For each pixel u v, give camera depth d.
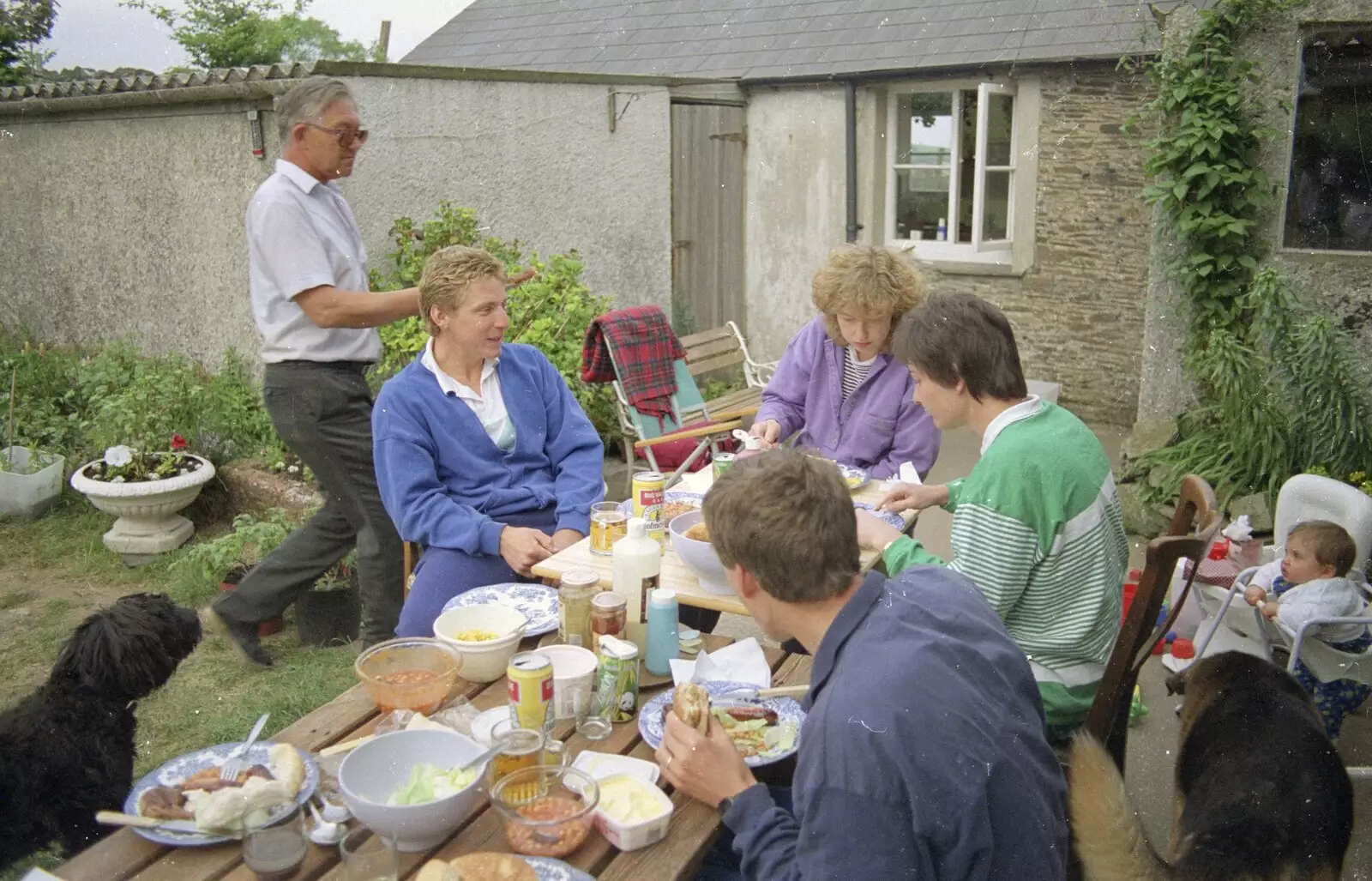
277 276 3.71
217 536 5.37
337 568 4.43
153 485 5.05
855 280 3.34
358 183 5.94
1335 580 3.22
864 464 3.56
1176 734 3.53
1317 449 5.07
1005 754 1.52
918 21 8.34
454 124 6.40
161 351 6.73
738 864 2.15
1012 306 8.16
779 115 8.75
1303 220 5.75
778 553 1.62
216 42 15.02
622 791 1.85
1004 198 8.25
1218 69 5.68
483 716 2.09
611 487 6.19
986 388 2.38
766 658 2.44
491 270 3.14
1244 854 2.13
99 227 6.89
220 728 3.57
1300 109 5.65
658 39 9.57
